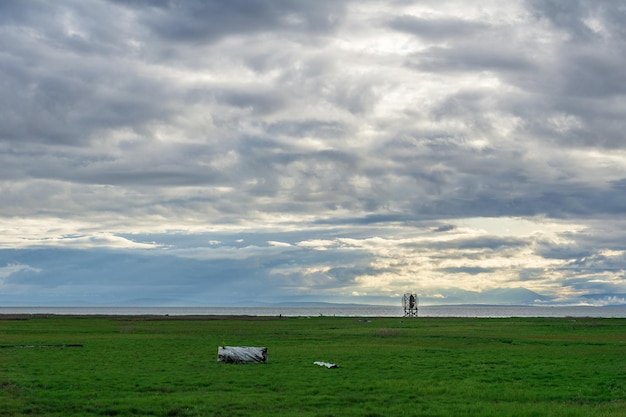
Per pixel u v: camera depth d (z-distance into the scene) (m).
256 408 33.84
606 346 73.25
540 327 119.19
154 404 34.34
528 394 38.69
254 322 147.88
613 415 32.16
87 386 40.25
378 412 33.00
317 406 34.69
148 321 152.62
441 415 32.50
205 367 49.94
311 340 81.56
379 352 63.38
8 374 45.25
